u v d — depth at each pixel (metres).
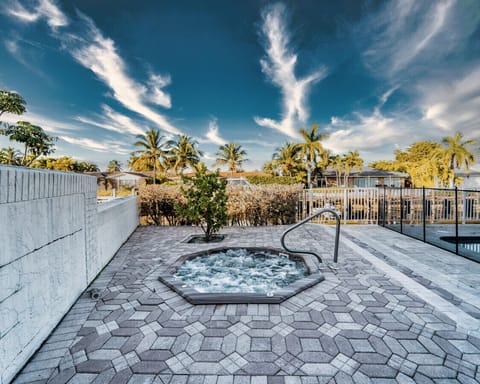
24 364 1.79
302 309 2.57
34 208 2.03
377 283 3.24
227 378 1.66
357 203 8.60
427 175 25.95
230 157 36.38
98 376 1.69
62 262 2.51
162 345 2.01
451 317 2.40
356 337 2.10
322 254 4.64
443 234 6.43
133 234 6.93
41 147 10.16
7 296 1.65
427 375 1.67
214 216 6.05
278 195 8.55
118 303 2.75
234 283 3.71
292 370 1.73
